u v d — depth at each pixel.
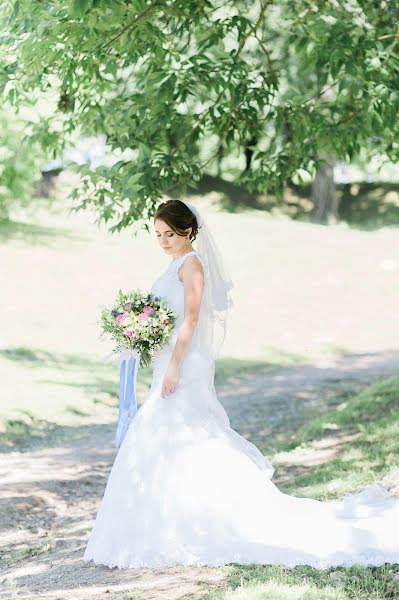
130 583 4.99
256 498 5.51
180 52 9.78
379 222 44.56
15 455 13.00
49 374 18.42
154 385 5.75
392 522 5.62
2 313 23.06
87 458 12.65
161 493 5.45
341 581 4.83
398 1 9.95
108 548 5.51
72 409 16.22
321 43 9.03
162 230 5.79
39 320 22.86
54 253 29.92
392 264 31.84
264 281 29.72
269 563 5.15
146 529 5.40
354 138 9.76
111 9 7.46
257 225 38.44
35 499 9.95
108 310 5.86
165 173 9.52
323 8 9.91
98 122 10.06
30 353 19.98
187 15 8.48
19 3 7.57
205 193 46.47
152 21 8.88
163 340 5.71
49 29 7.68
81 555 6.61
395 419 11.30
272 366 21.31
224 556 5.23
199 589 4.73
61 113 10.38
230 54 9.26
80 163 9.35
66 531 8.70
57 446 13.90
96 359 20.23
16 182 29.75
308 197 47.38
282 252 33.34
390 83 9.34
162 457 5.52
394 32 9.89
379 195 47.84
